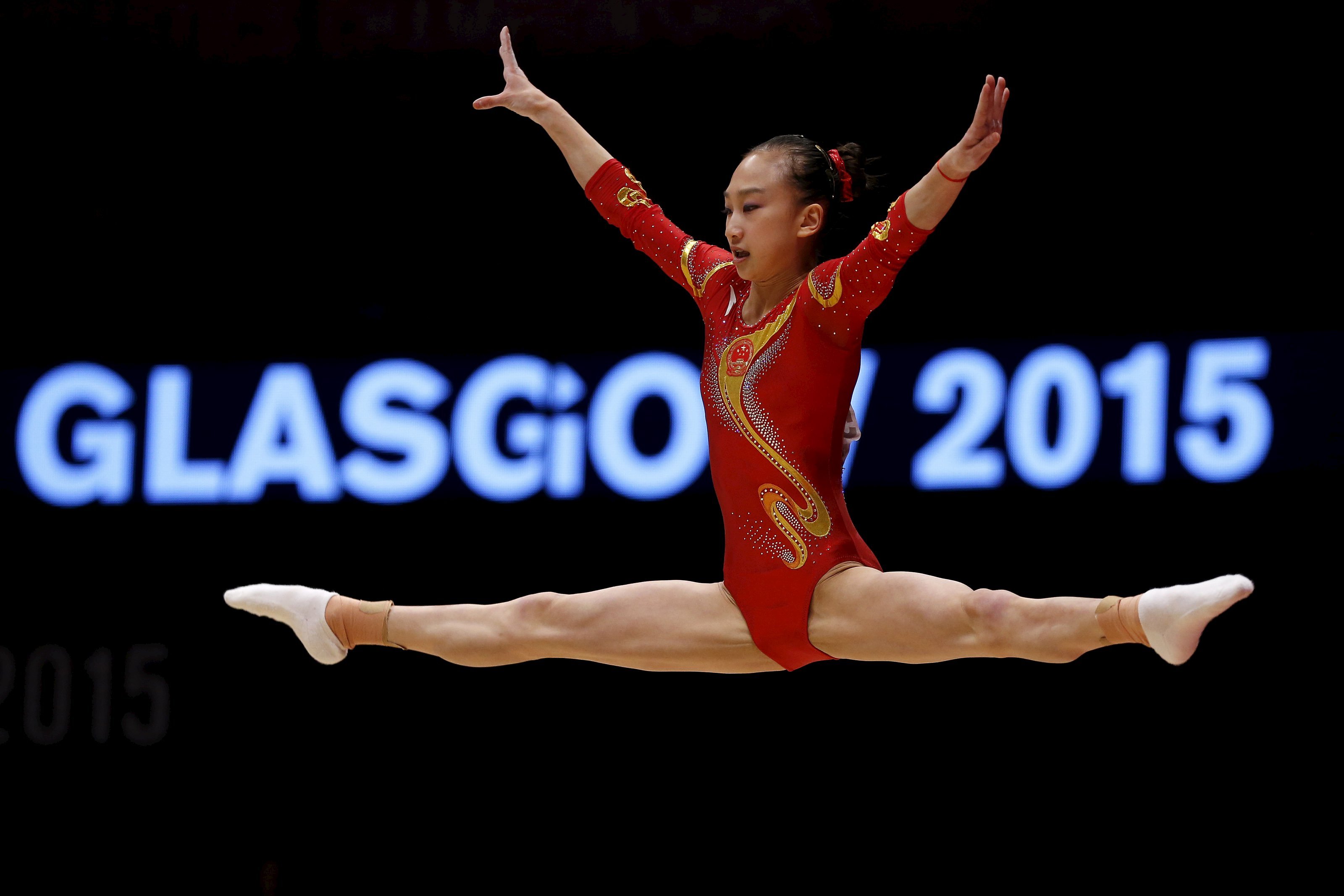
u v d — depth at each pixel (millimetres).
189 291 20000
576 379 18797
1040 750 17125
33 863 19172
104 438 19875
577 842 18328
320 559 19219
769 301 9680
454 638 9938
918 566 17297
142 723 19297
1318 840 15828
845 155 10281
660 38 18891
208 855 19047
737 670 9781
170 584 19531
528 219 19328
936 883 17156
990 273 17672
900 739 17719
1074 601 8500
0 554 19828
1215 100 17188
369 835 18844
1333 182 16672
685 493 18297
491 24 19281
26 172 20438
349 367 19406
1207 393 16516
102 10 20156
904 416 17547
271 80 19859
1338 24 16797
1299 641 16156
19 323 20328
